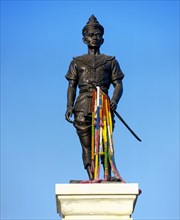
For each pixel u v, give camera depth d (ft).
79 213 36.63
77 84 43.34
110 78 43.24
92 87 42.24
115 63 43.32
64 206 36.63
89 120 41.83
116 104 41.83
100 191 36.52
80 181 38.60
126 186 36.63
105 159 40.06
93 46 43.57
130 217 36.94
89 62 42.88
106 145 40.40
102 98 41.50
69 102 42.60
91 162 41.11
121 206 36.58
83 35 44.16
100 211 36.55
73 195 36.60
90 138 41.88
